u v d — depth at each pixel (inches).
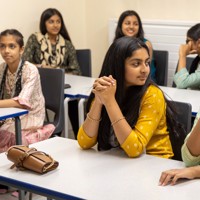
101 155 73.5
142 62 73.4
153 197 56.7
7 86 122.0
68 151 75.7
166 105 78.6
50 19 168.6
